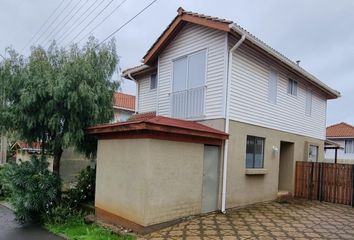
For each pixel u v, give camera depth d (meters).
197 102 10.72
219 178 9.78
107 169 8.85
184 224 8.02
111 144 8.78
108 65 10.16
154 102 14.75
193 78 11.07
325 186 13.20
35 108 9.01
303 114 14.83
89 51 10.06
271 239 6.96
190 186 8.55
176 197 8.07
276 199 12.53
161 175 7.65
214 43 10.35
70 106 8.88
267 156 12.01
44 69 9.07
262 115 11.62
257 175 11.41
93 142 10.28
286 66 12.55
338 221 9.05
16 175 8.88
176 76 11.89
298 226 8.23
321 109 16.97
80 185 10.53
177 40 11.95
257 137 11.51
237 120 10.29
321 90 16.41
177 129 7.83
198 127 8.86
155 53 12.65
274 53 11.12
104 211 8.80
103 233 7.45
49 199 8.98
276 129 12.56
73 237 7.32
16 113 8.89
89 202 10.45
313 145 15.88
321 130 16.92
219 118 9.90
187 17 10.88
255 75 11.20
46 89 8.59
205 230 7.52
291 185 13.92
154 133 7.48
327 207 11.51
